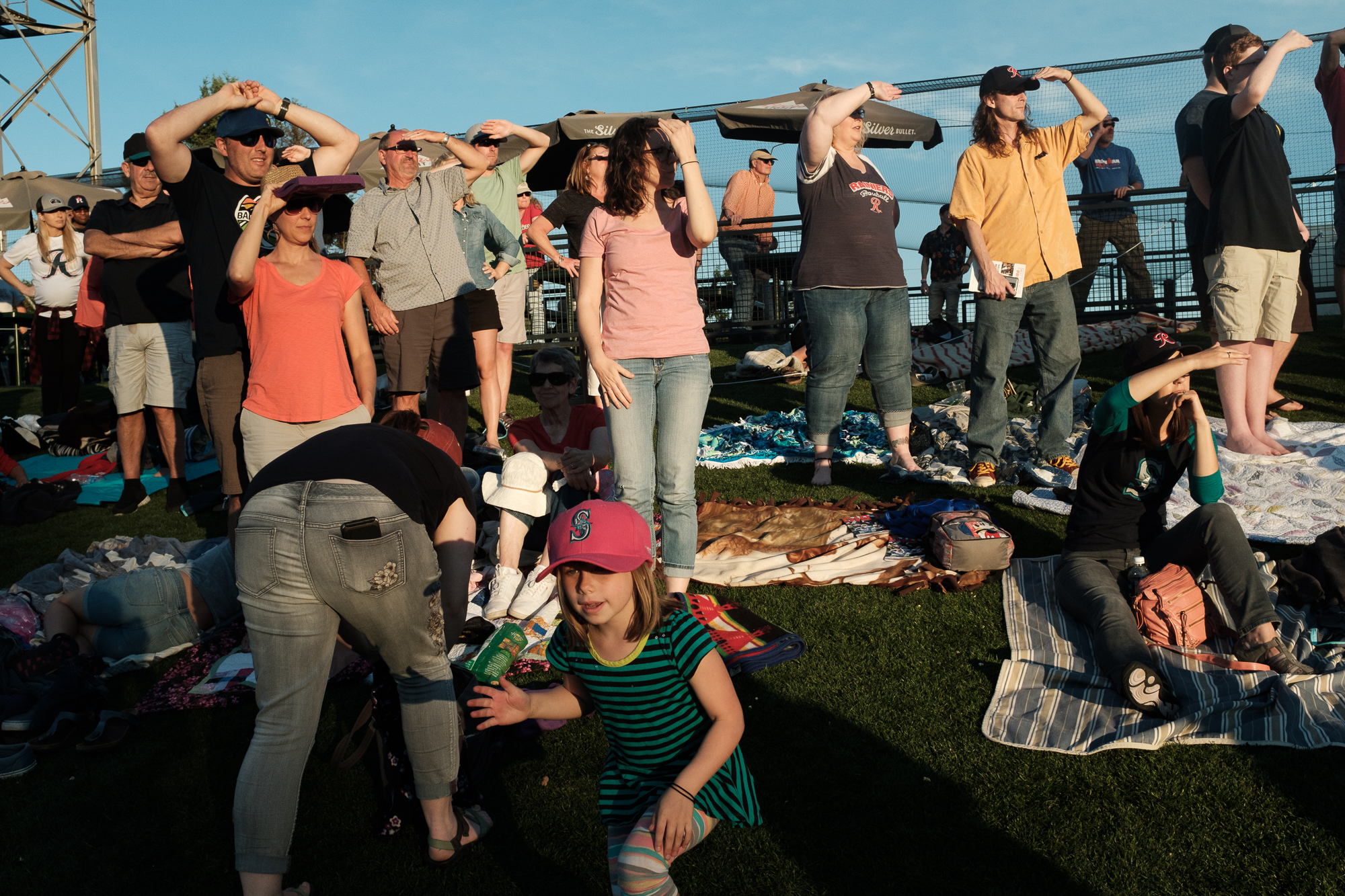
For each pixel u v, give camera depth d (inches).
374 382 179.6
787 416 332.8
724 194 478.0
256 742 97.0
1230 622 149.1
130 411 264.1
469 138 272.5
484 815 115.3
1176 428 154.4
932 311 457.4
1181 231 423.5
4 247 508.7
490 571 196.1
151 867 112.3
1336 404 290.4
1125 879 100.9
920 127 420.5
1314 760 117.9
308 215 161.6
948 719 134.0
